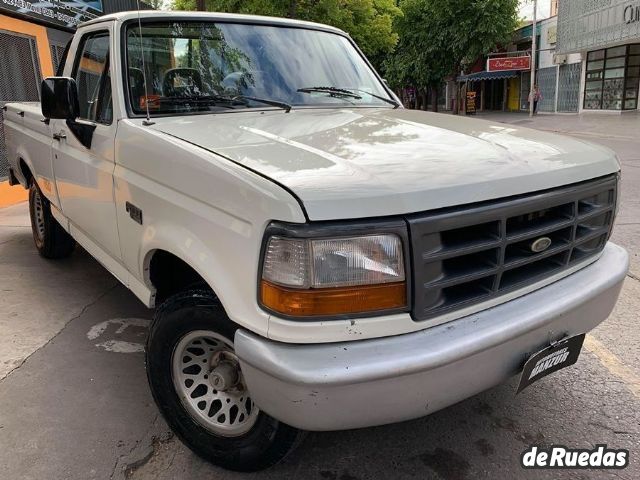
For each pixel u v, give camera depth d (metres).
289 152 2.08
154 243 2.33
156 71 2.93
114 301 4.14
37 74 8.34
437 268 1.83
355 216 1.69
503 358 1.97
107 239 3.01
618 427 2.64
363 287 1.73
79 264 4.95
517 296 2.09
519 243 2.08
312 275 1.68
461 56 28.67
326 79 3.41
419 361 1.74
